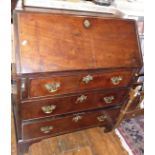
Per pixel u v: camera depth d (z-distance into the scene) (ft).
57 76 2.98
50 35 2.88
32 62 2.72
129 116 4.76
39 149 4.56
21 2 3.41
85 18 3.20
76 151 4.69
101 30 3.32
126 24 3.61
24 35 2.71
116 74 3.59
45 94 3.17
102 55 3.26
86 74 3.22
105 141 5.09
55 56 2.88
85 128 4.66
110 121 4.84
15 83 2.99
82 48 3.10
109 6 4.46
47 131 4.04
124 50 3.51
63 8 3.85
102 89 3.74
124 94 4.24
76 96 3.57
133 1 4.75
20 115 3.36
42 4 3.65
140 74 4.00
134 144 5.15
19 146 4.06
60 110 3.69
